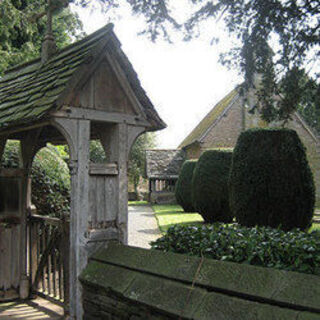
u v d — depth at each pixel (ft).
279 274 7.57
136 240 32.24
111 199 12.00
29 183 15.76
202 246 10.37
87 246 11.36
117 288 9.99
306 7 22.31
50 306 14.24
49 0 16.19
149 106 13.23
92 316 11.00
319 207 74.84
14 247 15.29
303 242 9.35
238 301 7.64
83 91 11.43
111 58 12.03
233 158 29.81
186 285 8.81
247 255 9.39
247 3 22.45
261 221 27.68
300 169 27.14
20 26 42.98
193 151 85.20
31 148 15.26
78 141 11.27
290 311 6.82
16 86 15.84
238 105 79.61
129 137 12.44
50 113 10.65
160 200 87.04
